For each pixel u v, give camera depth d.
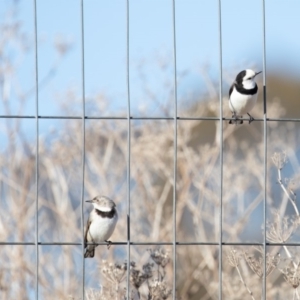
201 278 21.22
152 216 21.84
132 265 15.12
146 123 21.84
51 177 21.97
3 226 20.77
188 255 21.67
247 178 22.19
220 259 12.81
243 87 15.59
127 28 13.20
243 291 17.95
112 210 14.83
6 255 20.58
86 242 14.76
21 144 22.12
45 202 21.58
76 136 22.11
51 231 22.16
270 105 24.28
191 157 21.91
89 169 22.64
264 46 13.68
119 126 22.02
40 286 19.95
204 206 23.47
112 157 22.89
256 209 23.77
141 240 20.97
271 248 18.22
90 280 19.77
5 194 22.11
